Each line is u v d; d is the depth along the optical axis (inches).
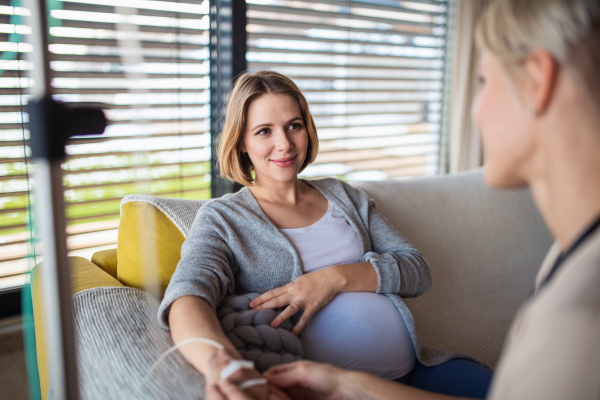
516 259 73.9
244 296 39.4
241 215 43.8
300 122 45.2
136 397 28.7
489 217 73.4
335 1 95.3
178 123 75.4
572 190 18.5
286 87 44.9
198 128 79.6
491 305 67.1
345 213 48.6
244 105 44.6
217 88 80.5
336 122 101.0
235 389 25.2
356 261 46.7
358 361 39.1
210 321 32.9
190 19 75.0
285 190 47.0
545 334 15.4
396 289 44.3
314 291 39.9
